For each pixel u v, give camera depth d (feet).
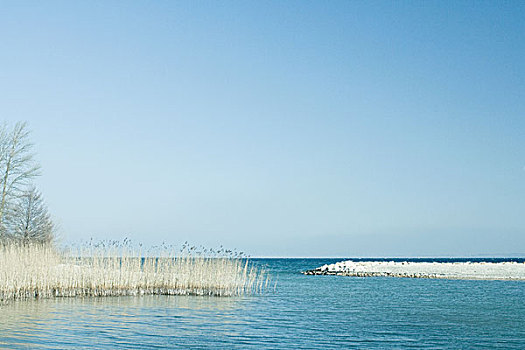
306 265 447.01
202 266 116.16
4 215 168.45
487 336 70.54
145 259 113.80
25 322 74.69
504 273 223.71
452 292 140.15
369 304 107.96
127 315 83.20
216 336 68.08
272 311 92.79
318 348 62.18
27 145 172.45
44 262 103.40
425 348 62.85
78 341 62.69
